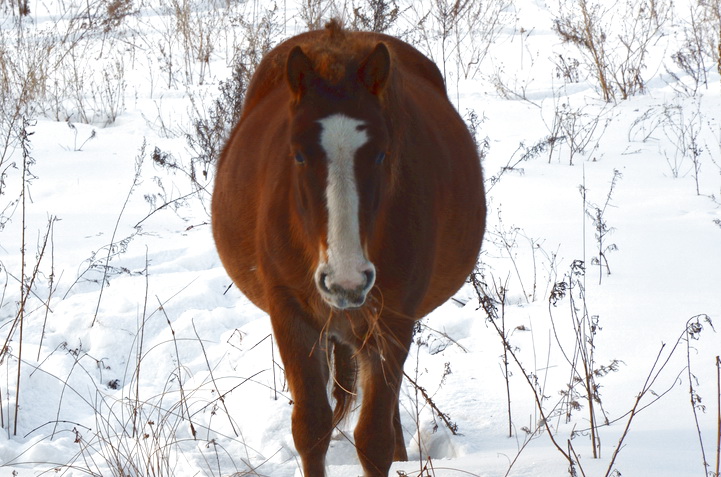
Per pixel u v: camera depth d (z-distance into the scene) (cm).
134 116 1748
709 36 2075
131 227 1205
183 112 1772
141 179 1402
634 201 1283
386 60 482
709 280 980
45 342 902
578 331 690
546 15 2458
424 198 551
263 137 606
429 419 694
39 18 2514
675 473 552
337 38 542
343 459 686
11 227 1194
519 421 694
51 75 1972
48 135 1612
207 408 760
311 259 518
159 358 876
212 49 2147
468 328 925
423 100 665
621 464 567
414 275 544
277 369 818
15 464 642
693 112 1639
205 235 1187
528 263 1066
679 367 765
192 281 1034
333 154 459
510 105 1794
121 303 970
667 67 1995
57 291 1009
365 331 550
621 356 804
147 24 2438
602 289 968
